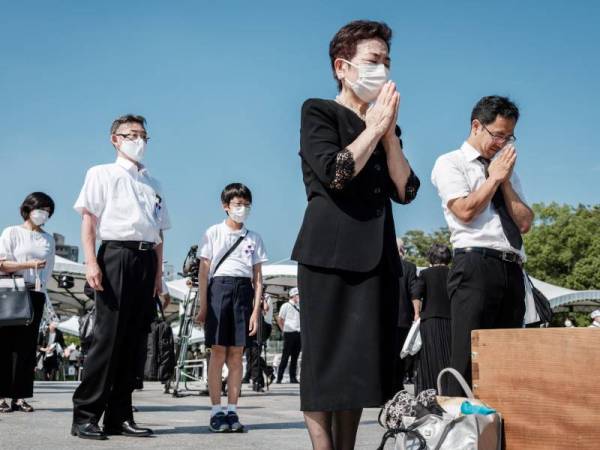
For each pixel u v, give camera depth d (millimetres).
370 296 2730
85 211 5066
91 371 4934
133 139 5152
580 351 2986
